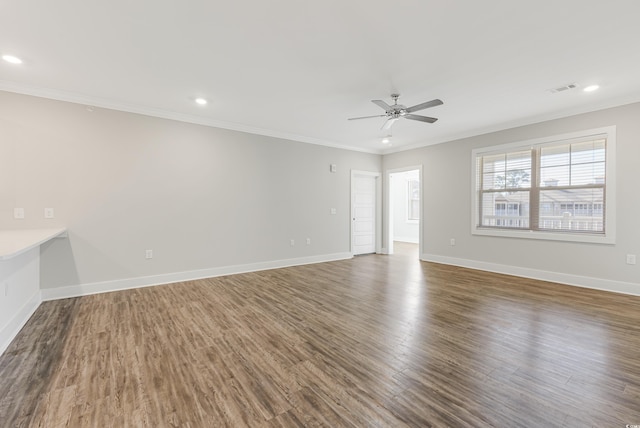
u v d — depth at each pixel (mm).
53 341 2484
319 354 2277
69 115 3652
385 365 2119
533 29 2340
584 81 3299
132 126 4059
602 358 2211
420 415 1611
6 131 3344
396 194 9875
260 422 1562
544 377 1968
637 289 3719
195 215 4590
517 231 4816
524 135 4707
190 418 1591
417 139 6008
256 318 3000
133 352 2303
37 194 3502
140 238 4145
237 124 4914
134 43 2531
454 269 5328
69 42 2504
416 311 3189
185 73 3102
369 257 6664
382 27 2320
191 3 2029
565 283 4305
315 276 4809
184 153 4473
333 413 1631
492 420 1570
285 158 5562
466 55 2744
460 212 5598
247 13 2143
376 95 3688
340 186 6418
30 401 1721
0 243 2195
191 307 3326
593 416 1599
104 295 3758
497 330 2701
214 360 2189
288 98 3797
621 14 2148
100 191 3855
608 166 3900
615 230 3867
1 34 2373
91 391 1817
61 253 3641
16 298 2680
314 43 2547
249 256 5148
